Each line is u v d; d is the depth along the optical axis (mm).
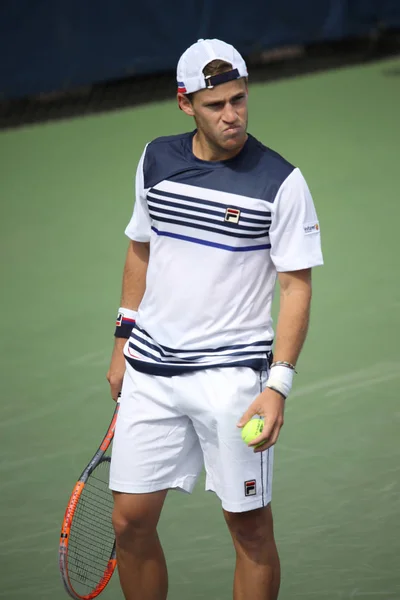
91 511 12148
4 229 28109
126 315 11984
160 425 10984
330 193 28359
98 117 39281
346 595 12281
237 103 10188
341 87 40781
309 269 10594
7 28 38188
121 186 31031
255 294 10719
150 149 10922
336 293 21609
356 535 13508
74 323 21484
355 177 29547
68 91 40062
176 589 12742
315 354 18812
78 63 39500
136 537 11141
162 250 10828
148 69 40594
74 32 39125
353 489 14547
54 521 14523
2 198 30875
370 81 41250
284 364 10344
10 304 22844
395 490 14438
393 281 21984
